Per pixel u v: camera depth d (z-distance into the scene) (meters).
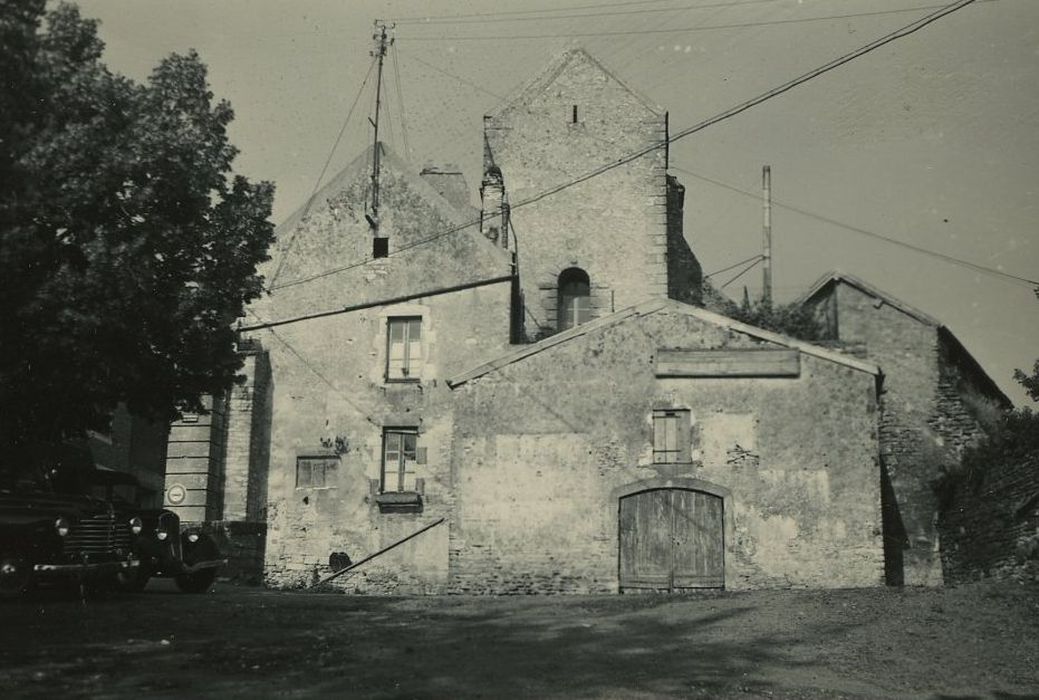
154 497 37.00
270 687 9.98
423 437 26.03
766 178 34.38
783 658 12.20
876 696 10.53
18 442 17.19
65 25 16.88
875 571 19.70
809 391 20.52
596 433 20.73
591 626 14.20
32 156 15.20
